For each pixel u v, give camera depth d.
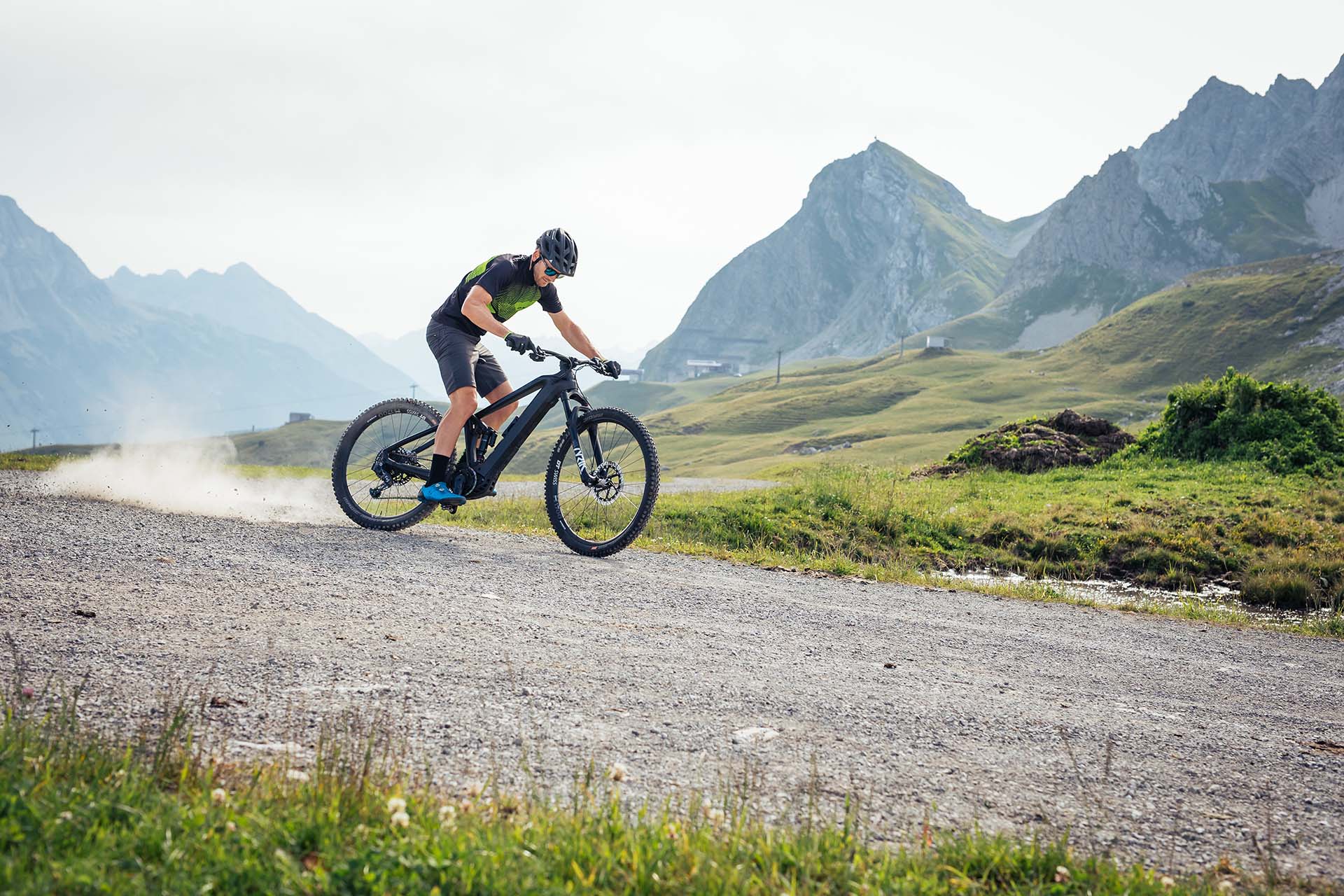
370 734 2.98
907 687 4.71
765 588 7.73
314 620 4.82
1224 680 5.80
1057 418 25.38
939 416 126.31
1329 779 3.84
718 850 2.40
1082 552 14.03
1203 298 189.75
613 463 8.14
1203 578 13.19
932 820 3.01
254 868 2.05
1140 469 22.03
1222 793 3.54
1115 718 4.52
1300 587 11.73
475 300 7.65
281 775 2.72
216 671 3.81
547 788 2.95
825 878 2.35
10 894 1.84
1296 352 161.12
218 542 6.77
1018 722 4.24
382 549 7.25
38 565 5.39
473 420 8.14
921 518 15.19
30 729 2.80
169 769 2.68
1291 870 2.85
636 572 7.65
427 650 4.44
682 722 3.77
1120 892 2.41
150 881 1.99
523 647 4.71
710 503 15.03
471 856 2.17
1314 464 20.56
